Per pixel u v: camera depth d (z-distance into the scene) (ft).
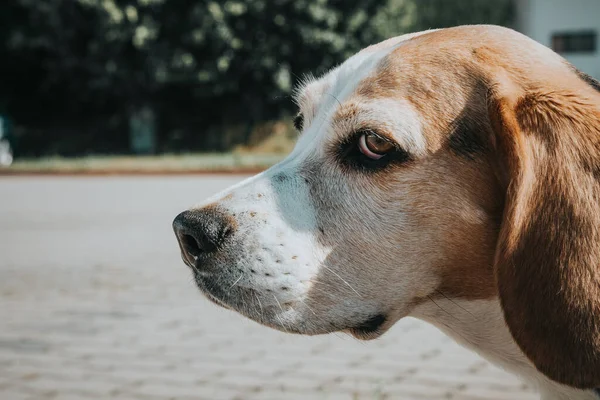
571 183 1.69
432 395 3.19
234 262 1.90
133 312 4.46
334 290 1.90
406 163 1.86
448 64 1.91
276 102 20.04
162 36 18.85
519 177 1.72
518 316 1.71
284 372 3.47
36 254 6.21
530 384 2.02
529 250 1.70
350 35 19.30
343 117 1.91
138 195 10.34
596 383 1.66
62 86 20.66
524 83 1.85
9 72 20.63
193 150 19.99
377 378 3.38
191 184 11.73
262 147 19.44
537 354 1.70
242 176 13.12
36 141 20.34
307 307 1.90
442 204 1.86
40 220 8.18
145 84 19.43
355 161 1.91
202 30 18.44
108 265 5.70
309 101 2.10
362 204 1.89
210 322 4.26
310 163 1.96
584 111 1.74
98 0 18.03
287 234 1.90
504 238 1.72
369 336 1.94
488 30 1.96
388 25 19.54
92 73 19.54
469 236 1.86
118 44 18.66
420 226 1.87
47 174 14.35
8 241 6.84
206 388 3.31
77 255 6.11
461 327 1.98
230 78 19.33
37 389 3.33
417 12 20.77
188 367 3.56
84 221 8.00
